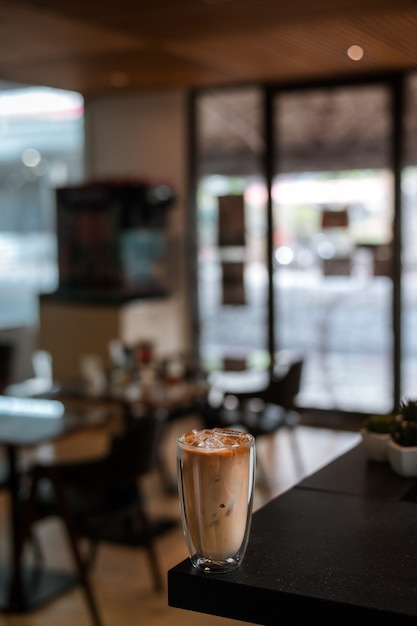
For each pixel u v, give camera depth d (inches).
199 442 67.1
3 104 359.6
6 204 366.6
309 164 305.1
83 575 156.3
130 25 209.3
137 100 328.5
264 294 318.7
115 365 231.9
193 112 323.3
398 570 66.7
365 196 296.2
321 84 297.7
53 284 361.4
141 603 169.5
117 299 300.0
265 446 282.2
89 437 297.6
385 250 294.0
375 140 292.5
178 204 324.8
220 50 243.4
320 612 61.6
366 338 301.6
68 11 194.5
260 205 316.2
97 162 339.9
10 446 160.4
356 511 81.5
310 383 313.9
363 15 200.8
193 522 66.1
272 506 83.6
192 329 331.6
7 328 325.4
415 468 92.2
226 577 65.6
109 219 303.6
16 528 170.2
